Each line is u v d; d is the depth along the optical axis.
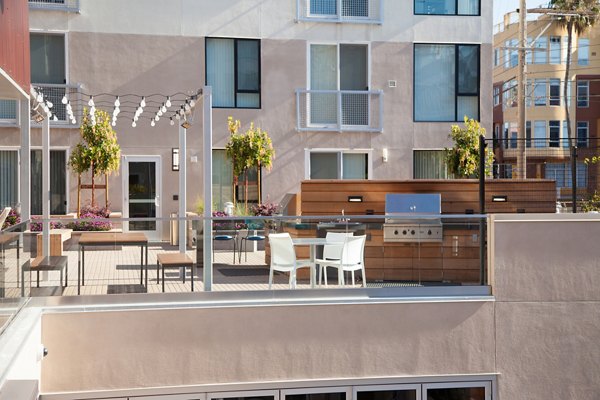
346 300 10.98
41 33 19.09
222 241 10.81
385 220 11.23
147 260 10.58
